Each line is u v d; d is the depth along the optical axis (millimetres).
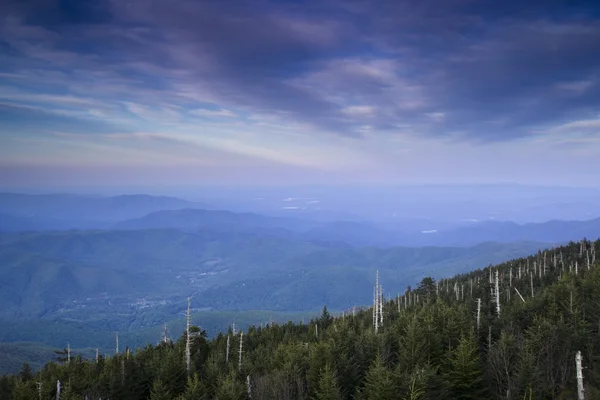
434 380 49969
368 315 110250
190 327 85500
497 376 54094
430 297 124312
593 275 83875
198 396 59094
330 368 57125
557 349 56781
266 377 58906
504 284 122375
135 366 73875
